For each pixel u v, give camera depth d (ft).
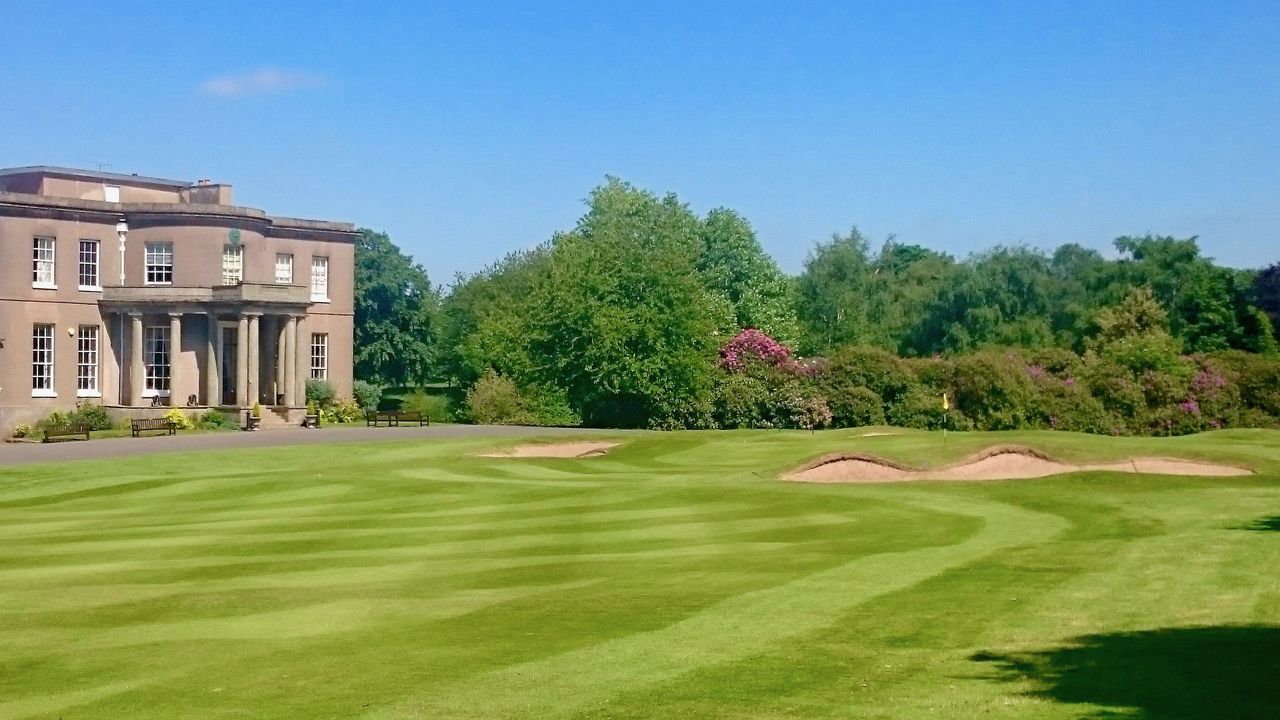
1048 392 184.55
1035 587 56.59
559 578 62.80
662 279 199.00
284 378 208.54
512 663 45.06
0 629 52.95
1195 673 39.70
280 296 204.33
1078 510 87.35
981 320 301.43
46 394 198.18
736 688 40.47
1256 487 101.55
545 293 206.28
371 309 346.13
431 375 362.94
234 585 62.49
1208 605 51.19
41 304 197.06
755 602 54.85
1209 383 184.65
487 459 138.31
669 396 198.08
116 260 206.39
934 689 39.40
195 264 206.18
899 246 493.36
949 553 67.92
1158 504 89.35
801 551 70.03
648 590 58.54
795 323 310.24
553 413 234.79
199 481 112.68
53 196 199.72
